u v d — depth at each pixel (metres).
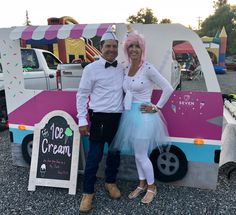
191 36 2.77
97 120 2.68
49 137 3.17
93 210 2.78
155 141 2.80
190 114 2.93
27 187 3.24
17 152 3.70
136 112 2.66
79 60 7.25
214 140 2.92
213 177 3.04
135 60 2.61
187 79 13.68
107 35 2.58
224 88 11.45
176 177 3.12
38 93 3.34
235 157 3.23
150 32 2.85
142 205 2.84
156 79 2.60
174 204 2.85
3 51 3.36
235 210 2.74
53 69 6.07
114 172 2.95
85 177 2.78
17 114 3.53
